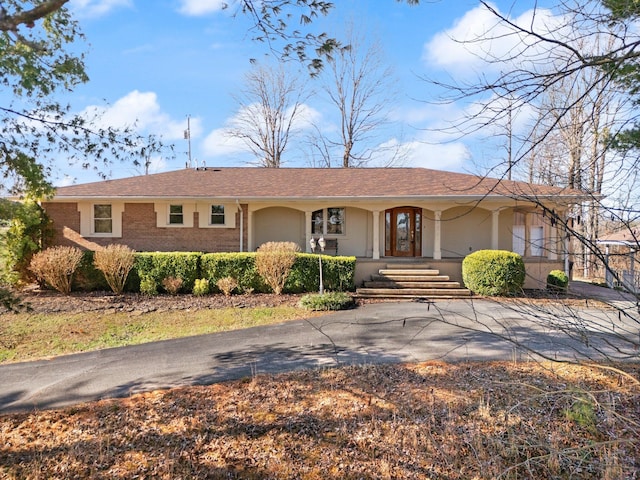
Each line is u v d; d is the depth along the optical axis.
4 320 9.73
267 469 3.77
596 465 3.52
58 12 6.19
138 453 4.00
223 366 6.30
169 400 5.05
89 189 15.39
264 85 30.62
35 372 6.29
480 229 16.25
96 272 13.17
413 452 3.97
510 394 4.86
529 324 8.38
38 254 12.91
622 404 4.54
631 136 4.76
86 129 6.66
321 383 5.45
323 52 4.86
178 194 14.89
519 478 3.58
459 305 11.04
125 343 7.95
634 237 3.18
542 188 10.44
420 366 5.97
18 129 6.57
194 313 10.53
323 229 16.53
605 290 13.71
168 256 13.05
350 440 4.17
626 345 6.47
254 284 13.23
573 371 5.54
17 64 6.19
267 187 15.94
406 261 14.46
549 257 14.95
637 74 4.15
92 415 4.73
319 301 10.80
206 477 3.66
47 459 3.92
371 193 14.80
